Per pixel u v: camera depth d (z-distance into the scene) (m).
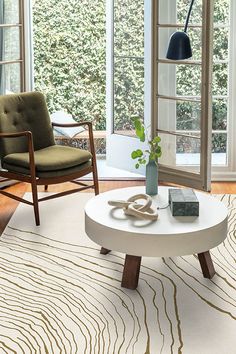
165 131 6.06
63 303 3.85
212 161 6.43
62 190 6.02
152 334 3.50
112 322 3.62
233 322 3.61
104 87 8.23
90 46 8.12
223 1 6.08
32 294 3.96
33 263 4.39
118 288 4.03
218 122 6.34
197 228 3.88
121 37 6.32
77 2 8.04
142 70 6.22
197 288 4.02
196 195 4.51
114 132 6.55
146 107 6.20
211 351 3.32
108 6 6.37
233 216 5.23
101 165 6.87
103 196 4.49
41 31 8.09
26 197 5.75
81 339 3.46
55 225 5.07
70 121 7.28
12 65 5.97
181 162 6.07
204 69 5.64
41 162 5.09
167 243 3.80
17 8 5.90
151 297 3.91
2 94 5.93
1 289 4.02
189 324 3.60
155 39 5.90
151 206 4.28
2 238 4.82
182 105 5.96
